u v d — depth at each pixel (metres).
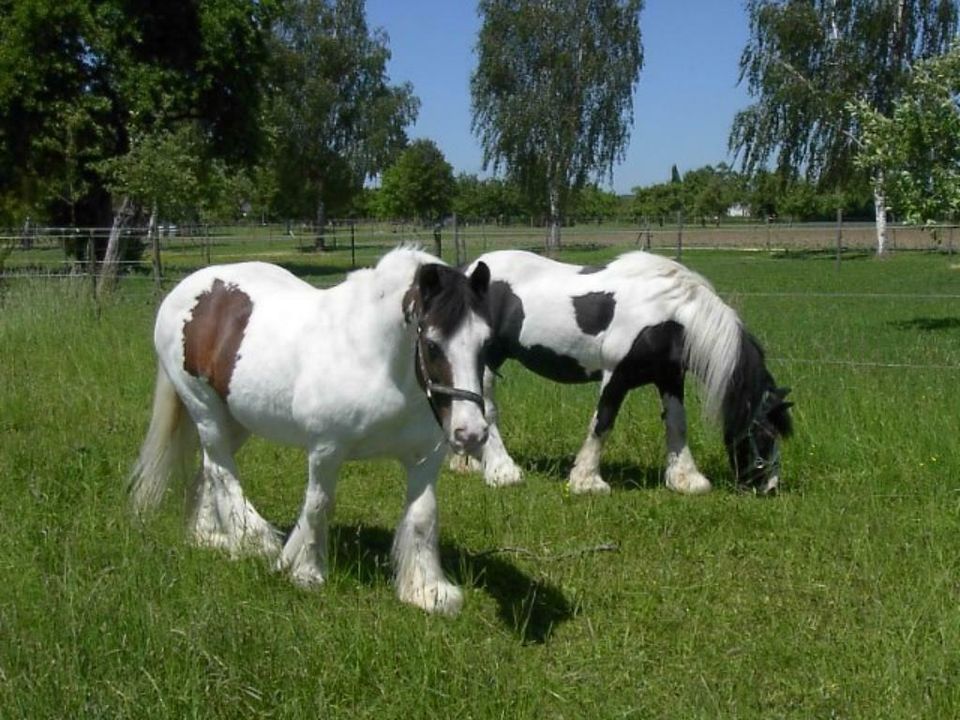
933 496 5.30
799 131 29.97
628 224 54.53
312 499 4.00
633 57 36.22
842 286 20.08
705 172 69.25
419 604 3.92
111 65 20.09
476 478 6.18
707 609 4.08
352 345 3.77
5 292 12.02
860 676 3.44
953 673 3.39
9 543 4.20
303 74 41.31
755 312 15.91
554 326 6.00
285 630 3.47
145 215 21.06
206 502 4.65
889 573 4.39
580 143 36.31
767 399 5.67
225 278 4.49
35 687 2.99
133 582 3.69
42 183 21.73
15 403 7.19
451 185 50.59
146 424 6.90
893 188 14.73
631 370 5.85
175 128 21.66
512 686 3.24
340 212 47.22
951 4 28.34
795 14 29.47
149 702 2.96
